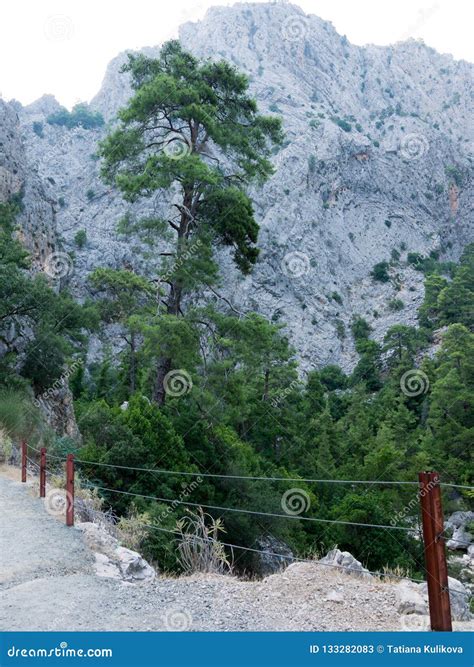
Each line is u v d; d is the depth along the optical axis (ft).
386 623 27.63
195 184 95.50
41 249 302.45
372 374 402.93
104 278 102.17
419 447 230.89
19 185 300.40
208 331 93.30
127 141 94.63
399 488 158.40
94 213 513.86
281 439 181.06
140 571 34.94
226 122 99.81
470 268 477.36
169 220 97.60
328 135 644.69
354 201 645.51
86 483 62.54
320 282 555.28
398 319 525.75
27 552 35.42
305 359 477.36
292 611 28.84
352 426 267.59
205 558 41.60
